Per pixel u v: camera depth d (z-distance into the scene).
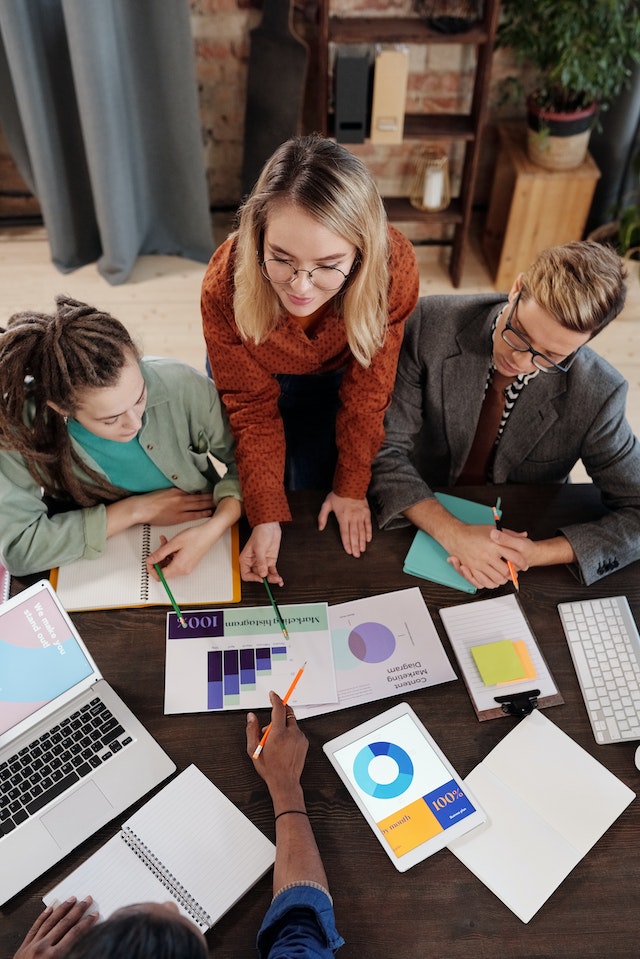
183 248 3.29
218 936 1.07
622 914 1.09
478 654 1.34
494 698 1.30
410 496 1.55
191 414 1.49
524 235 3.01
